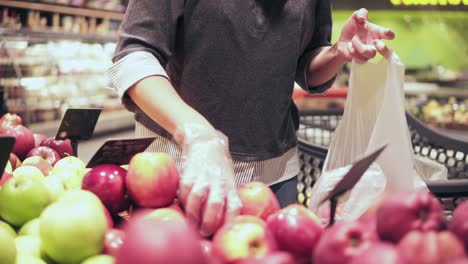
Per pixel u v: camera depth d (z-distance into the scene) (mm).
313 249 861
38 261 931
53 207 945
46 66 5340
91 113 1531
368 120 1366
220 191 994
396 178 1210
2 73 4781
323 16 1748
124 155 1240
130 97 1326
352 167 947
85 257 934
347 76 5684
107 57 6281
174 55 1563
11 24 5281
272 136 1597
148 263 643
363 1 5859
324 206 1188
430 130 2398
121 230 1015
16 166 1529
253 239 854
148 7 1393
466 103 5875
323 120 2740
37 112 5145
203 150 1052
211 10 1475
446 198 1373
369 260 664
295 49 1578
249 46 1510
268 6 1516
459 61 6090
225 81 1525
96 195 1088
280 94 1585
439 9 5875
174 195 1099
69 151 1751
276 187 1663
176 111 1203
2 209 1076
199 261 668
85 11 6148
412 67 6148
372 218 825
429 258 657
